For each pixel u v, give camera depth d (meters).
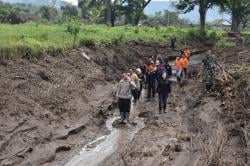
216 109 17.23
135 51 35.78
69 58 24.39
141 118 19.12
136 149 14.45
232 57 32.97
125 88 18.11
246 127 14.11
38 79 19.12
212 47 53.19
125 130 17.14
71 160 13.78
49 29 32.78
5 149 13.32
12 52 20.11
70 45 26.41
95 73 24.83
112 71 27.77
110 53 30.25
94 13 71.00
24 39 23.94
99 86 23.20
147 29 53.91
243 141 13.30
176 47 47.06
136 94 21.50
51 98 17.97
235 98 17.59
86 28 38.56
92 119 17.81
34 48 21.77
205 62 20.69
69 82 20.66
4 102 15.73
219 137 13.68
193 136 15.32
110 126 17.70
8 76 17.94
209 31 69.75
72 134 15.96
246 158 12.33
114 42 33.78
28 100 16.75
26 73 19.00
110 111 20.11
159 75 19.55
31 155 13.57
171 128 16.80
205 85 21.47
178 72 26.34
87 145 15.22
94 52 28.25
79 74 22.91
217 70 21.98
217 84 20.36
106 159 13.76
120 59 31.14
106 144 15.31
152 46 41.47
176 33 55.97
